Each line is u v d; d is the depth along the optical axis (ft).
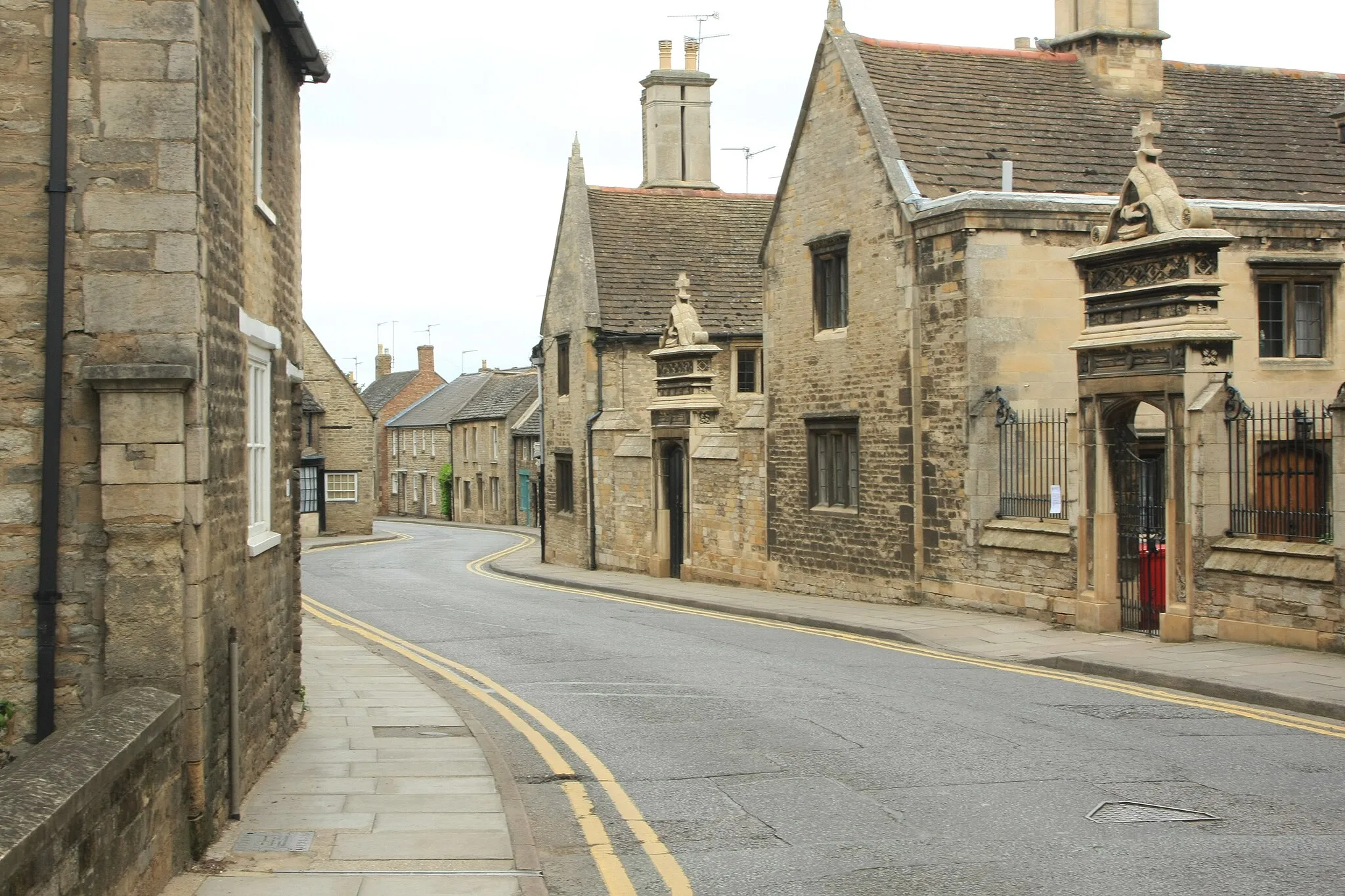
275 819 25.70
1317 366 64.28
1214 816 25.16
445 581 95.04
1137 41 74.54
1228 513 45.85
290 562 34.88
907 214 63.16
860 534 68.59
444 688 43.14
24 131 22.35
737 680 42.93
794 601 69.87
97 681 22.22
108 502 21.89
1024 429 58.13
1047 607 53.98
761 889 21.58
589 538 107.14
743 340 106.01
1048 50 77.82
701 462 87.04
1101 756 30.27
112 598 21.98
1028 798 26.71
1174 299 46.01
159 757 20.68
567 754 32.42
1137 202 48.03
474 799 27.48
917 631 53.31
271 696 31.07
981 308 59.36
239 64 26.94
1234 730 33.04
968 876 21.84
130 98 22.30
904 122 67.31
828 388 71.51
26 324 22.33
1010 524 57.26
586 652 51.24
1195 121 73.05
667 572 94.02
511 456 223.92
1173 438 46.21
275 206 32.60
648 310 107.55
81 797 16.38
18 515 22.24
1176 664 41.19
